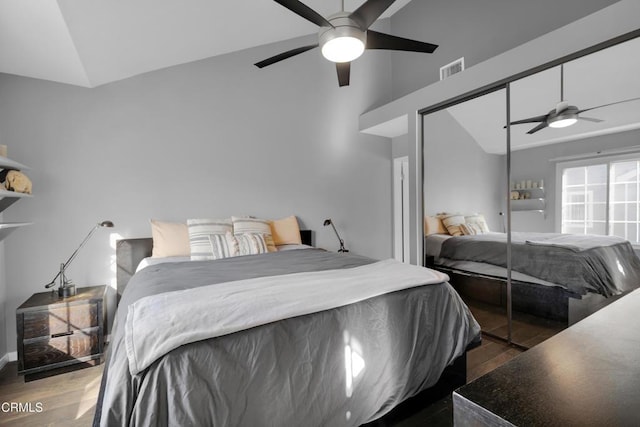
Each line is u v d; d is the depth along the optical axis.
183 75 3.14
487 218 2.79
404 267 2.08
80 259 2.69
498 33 3.01
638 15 1.83
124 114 2.87
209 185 3.27
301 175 3.82
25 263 2.48
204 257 2.65
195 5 2.37
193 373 1.06
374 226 4.40
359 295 1.52
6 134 2.43
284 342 1.26
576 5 2.43
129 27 2.24
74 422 1.69
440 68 3.62
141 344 1.07
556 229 2.35
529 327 2.52
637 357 0.53
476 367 2.20
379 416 1.48
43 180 2.55
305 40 3.77
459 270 3.08
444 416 1.69
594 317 0.72
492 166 2.73
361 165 4.28
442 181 3.20
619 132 1.98
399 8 4.17
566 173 2.26
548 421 0.38
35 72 2.43
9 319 2.42
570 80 2.19
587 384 0.46
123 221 2.86
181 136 3.13
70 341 2.21
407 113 3.50
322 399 1.30
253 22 2.96
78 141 2.68
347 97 4.13
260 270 2.05
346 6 3.29
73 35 2.02
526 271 2.53
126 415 0.98
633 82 1.92
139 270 2.33
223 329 1.16
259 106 3.55
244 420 1.11
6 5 1.69
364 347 1.46
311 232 3.81
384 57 4.36
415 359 1.62
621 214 2.02
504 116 2.62
